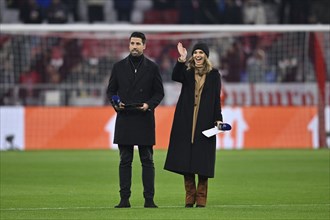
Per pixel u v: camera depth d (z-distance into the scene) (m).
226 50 109.75
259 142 90.81
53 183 53.69
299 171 62.59
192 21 120.38
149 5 122.19
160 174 59.94
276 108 91.50
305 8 119.50
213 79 39.16
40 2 118.88
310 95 100.62
